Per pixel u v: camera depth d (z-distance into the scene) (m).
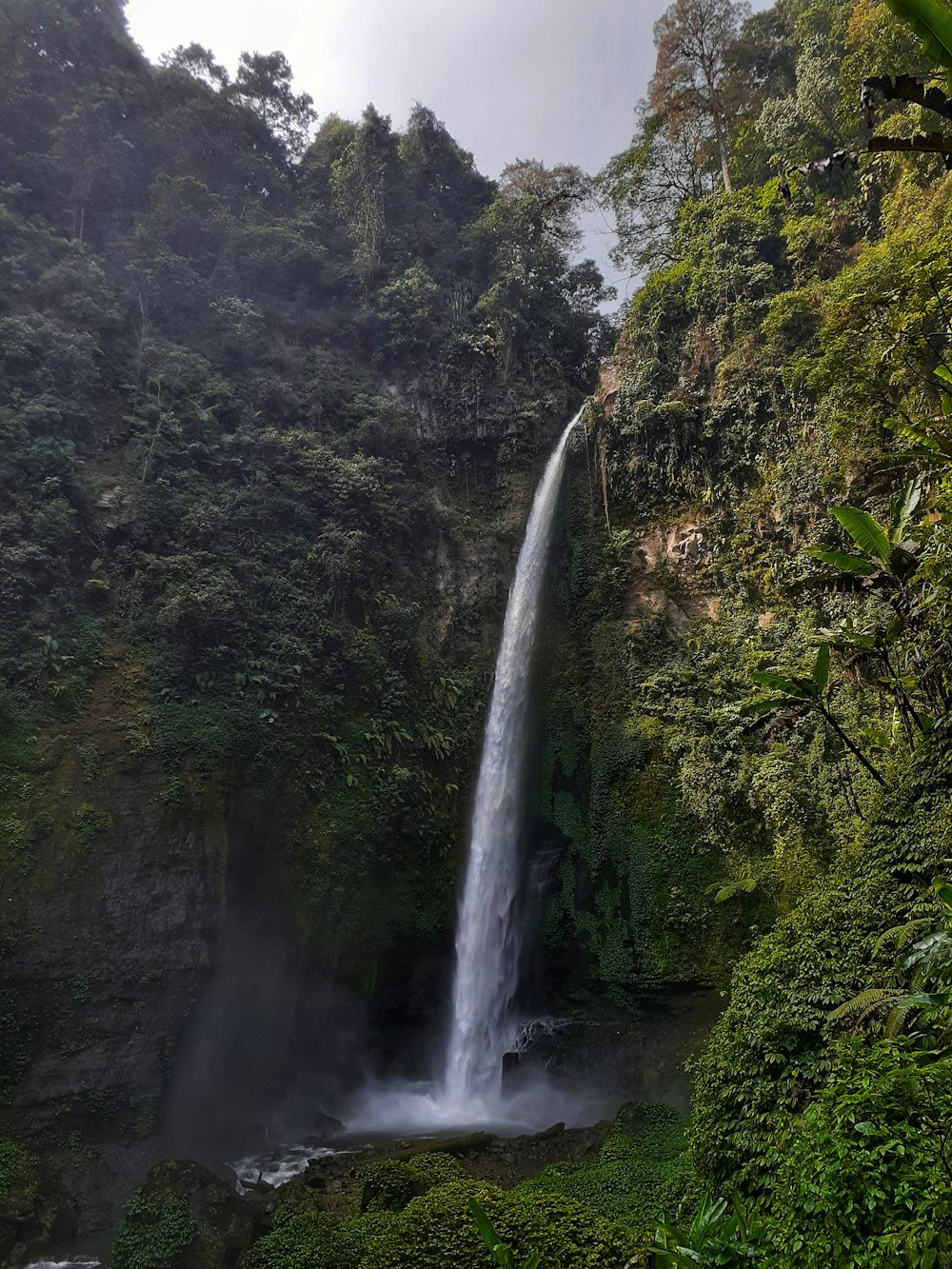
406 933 19.17
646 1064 16.58
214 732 16.86
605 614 23.17
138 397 20.94
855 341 15.36
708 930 16.66
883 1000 6.71
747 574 20.41
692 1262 4.30
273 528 21.14
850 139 21.12
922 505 10.75
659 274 25.33
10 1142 12.24
